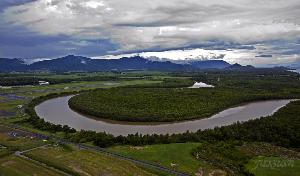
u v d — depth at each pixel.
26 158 169.62
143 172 149.75
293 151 184.62
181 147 181.38
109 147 187.50
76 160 165.12
